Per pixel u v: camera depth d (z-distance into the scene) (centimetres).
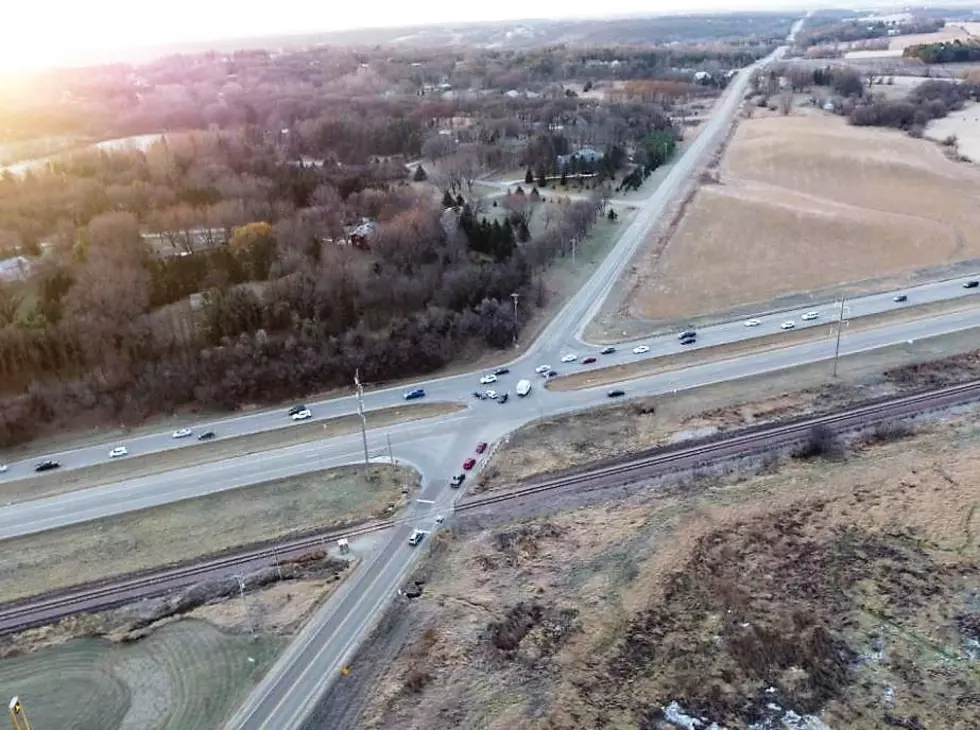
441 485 10744
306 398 13150
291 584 9050
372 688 7569
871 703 7256
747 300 15975
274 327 14212
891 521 9556
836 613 8288
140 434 12350
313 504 10512
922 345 13950
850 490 10175
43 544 10000
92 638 8438
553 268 17512
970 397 12250
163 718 7369
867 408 12044
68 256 15738
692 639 8038
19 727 7281
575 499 10338
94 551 9825
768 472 10706
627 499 10294
